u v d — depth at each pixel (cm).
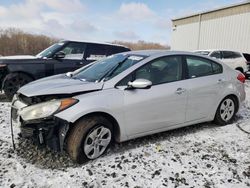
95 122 364
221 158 388
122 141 401
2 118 541
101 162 368
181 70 459
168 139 452
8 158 371
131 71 405
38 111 351
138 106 398
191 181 328
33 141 391
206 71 498
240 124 538
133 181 325
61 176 330
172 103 435
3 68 692
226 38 2031
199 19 2270
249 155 400
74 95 368
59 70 752
